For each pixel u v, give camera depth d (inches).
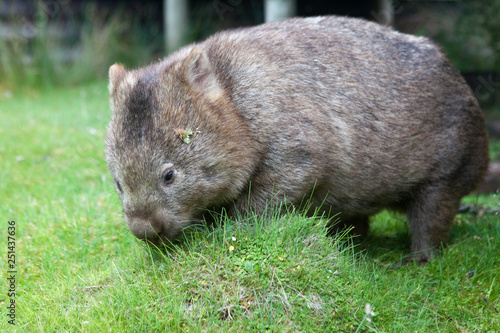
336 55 73.9
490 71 141.0
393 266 76.9
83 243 77.7
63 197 90.5
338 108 72.2
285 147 69.2
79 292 67.8
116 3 203.0
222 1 188.1
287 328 62.7
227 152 67.9
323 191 73.0
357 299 65.5
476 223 84.0
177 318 63.4
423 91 76.0
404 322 65.7
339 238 71.4
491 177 98.1
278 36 73.6
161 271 67.3
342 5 156.3
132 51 191.3
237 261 66.1
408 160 75.4
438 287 71.4
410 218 79.1
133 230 66.6
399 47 76.9
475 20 148.2
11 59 178.7
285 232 67.9
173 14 180.9
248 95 69.8
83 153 105.7
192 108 67.4
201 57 68.7
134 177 66.4
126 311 64.2
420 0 167.8
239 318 63.2
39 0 185.5
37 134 116.6
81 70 186.1
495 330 66.1
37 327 64.4
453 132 77.4
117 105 69.1
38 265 74.8
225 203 70.7
